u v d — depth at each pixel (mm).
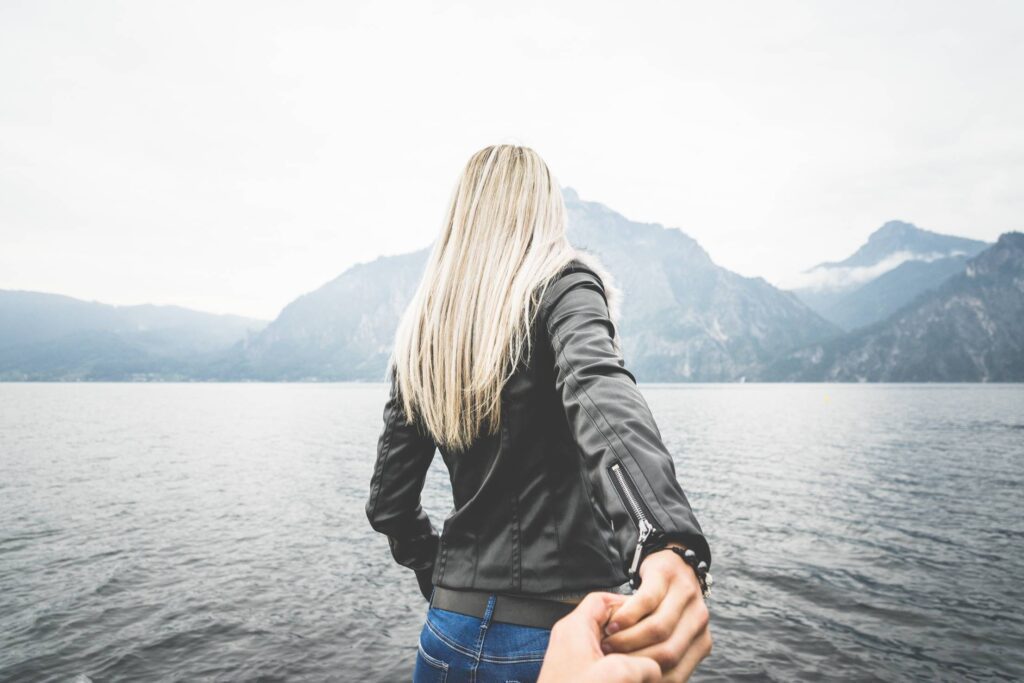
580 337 915
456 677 1127
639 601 500
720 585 11547
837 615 9945
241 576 12141
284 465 31516
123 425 61000
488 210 1228
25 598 10727
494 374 1084
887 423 61812
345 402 128500
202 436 49469
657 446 721
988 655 8430
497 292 1123
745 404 107375
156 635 9078
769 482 25594
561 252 1138
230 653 8484
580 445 787
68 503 20562
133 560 13320
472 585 1139
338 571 12539
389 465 1377
